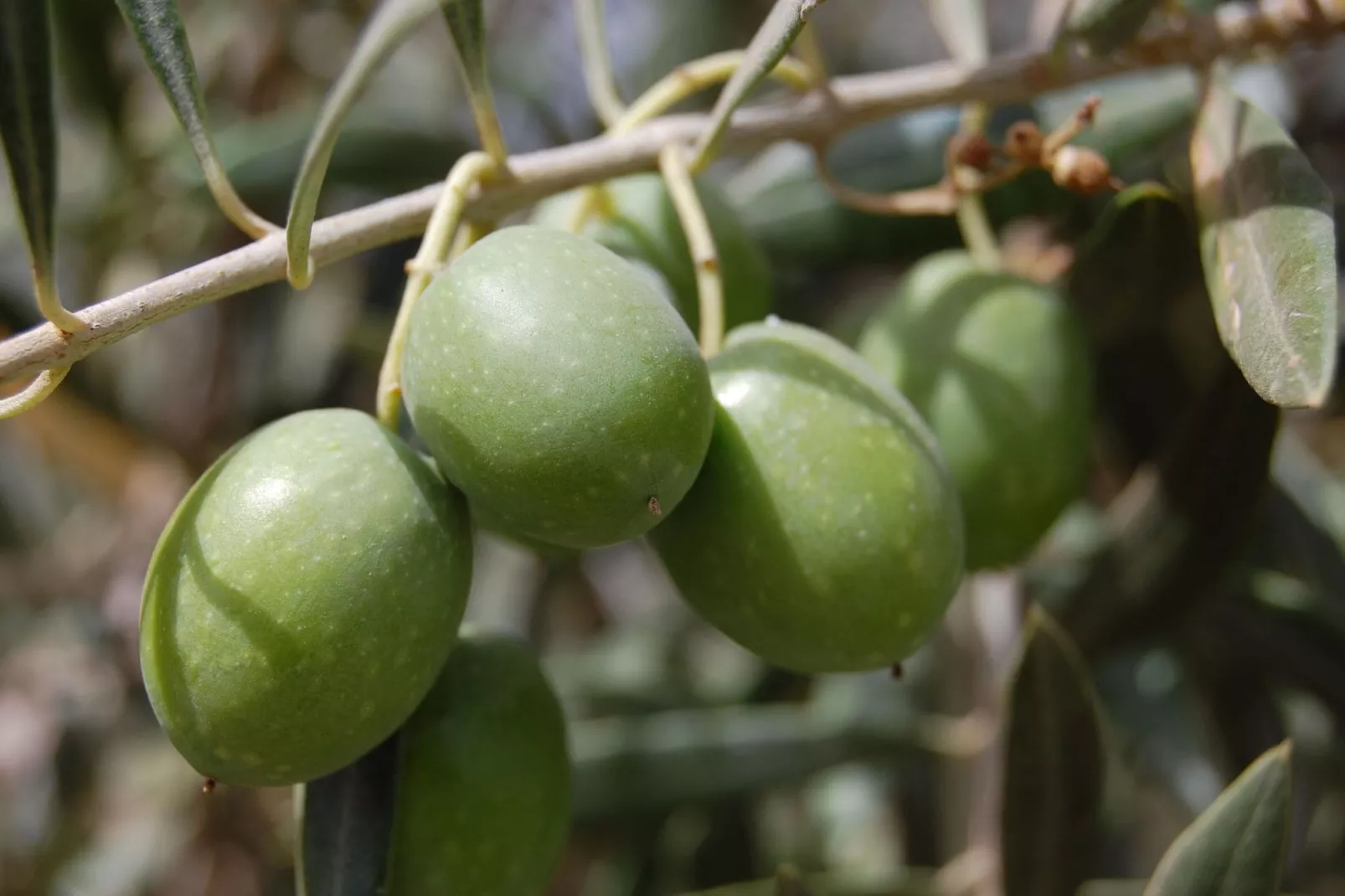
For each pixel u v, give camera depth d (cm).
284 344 30
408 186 25
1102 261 20
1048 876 20
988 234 21
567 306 16
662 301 17
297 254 17
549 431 16
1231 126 18
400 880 18
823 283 28
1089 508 26
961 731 24
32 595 34
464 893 18
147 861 32
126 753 33
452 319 17
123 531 31
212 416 29
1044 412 19
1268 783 18
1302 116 27
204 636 16
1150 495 21
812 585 17
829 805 30
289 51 32
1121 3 18
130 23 17
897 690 28
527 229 17
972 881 23
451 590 17
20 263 31
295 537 16
